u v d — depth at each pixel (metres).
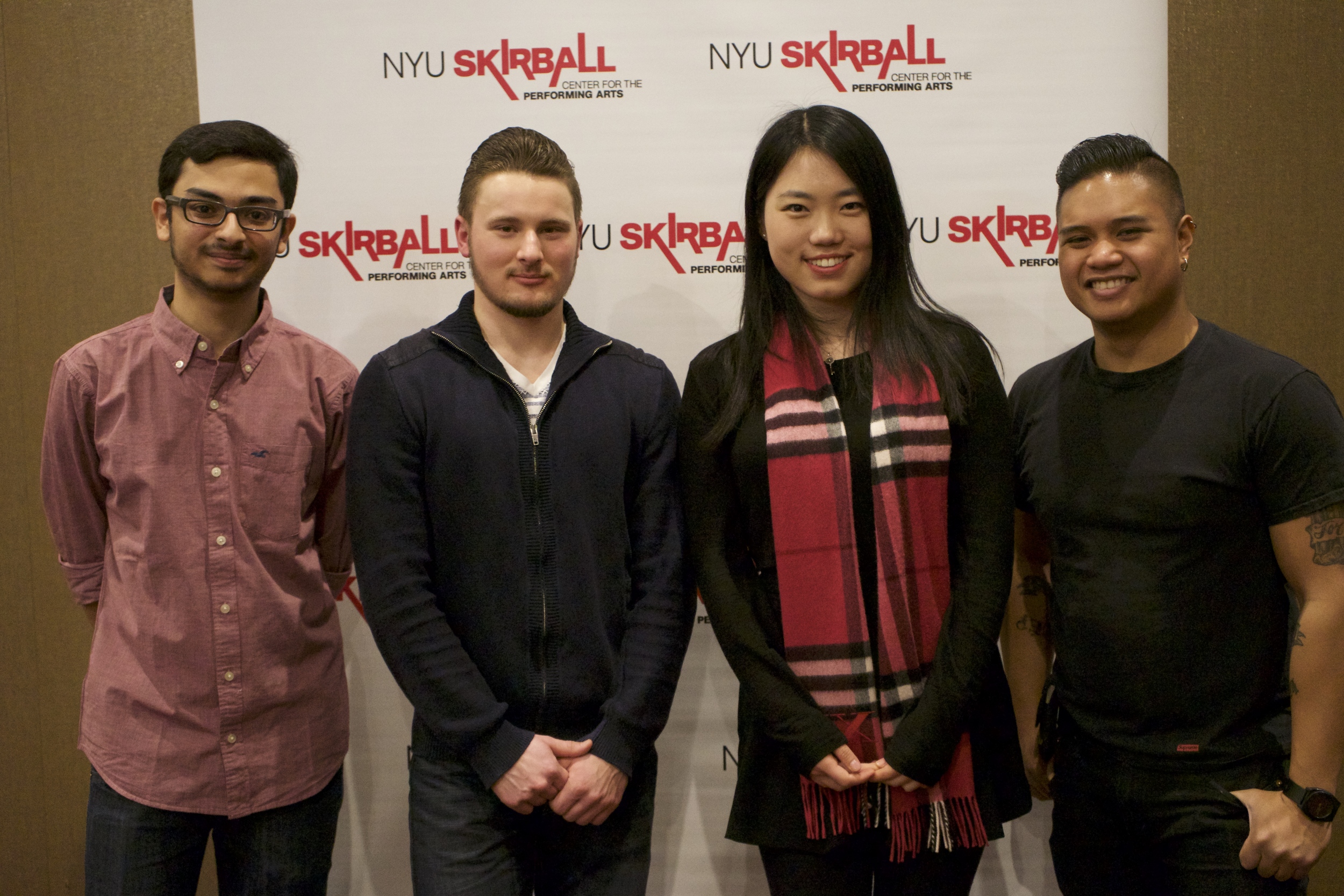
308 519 1.58
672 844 1.96
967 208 1.88
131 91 1.93
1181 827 1.36
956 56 1.86
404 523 1.38
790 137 1.43
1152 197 1.35
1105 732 1.42
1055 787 1.55
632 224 1.91
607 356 1.51
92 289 1.96
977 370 1.43
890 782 1.35
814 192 1.41
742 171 1.89
